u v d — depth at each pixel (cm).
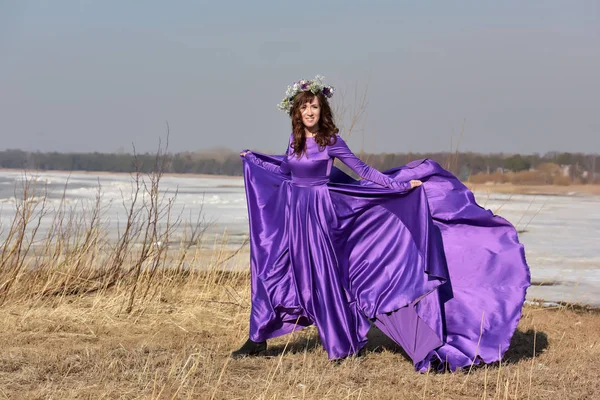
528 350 594
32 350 529
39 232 1086
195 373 482
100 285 725
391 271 541
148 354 529
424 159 573
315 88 539
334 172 589
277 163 589
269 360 528
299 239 540
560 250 1187
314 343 588
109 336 598
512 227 559
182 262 798
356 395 448
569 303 795
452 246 560
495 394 452
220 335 616
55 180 2678
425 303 523
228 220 1457
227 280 817
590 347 607
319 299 529
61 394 430
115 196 1916
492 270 553
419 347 518
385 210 550
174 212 1565
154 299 712
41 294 687
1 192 1844
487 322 536
